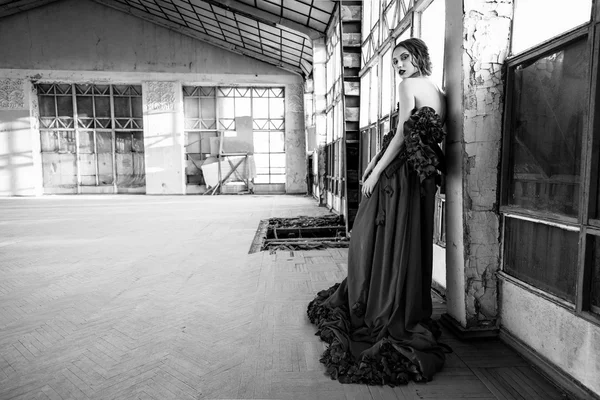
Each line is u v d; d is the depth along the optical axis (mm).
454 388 1902
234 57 14953
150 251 5023
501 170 2311
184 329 2615
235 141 15156
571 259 1843
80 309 3004
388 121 4898
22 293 3406
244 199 12930
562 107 1872
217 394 1867
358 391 1885
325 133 10641
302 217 8109
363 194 2434
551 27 1929
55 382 1992
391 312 2232
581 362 1748
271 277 3816
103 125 15234
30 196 14438
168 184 15109
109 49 14711
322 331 2408
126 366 2139
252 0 9727
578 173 1786
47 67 14555
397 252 2223
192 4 11508
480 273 2367
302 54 12445
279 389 1903
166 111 14961
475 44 2236
